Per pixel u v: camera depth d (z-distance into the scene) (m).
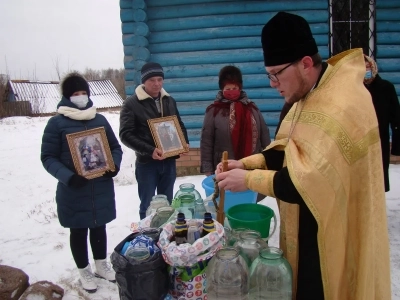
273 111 5.81
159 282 1.48
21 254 3.67
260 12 5.62
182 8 5.66
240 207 1.93
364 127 1.40
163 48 5.78
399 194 4.63
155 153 3.31
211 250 1.46
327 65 1.52
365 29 5.71
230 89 3.35
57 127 2.73
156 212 1.89
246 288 1.47
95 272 3.15
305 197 1.30
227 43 5.69
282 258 1.49
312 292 1.51
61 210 2.81
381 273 1.59
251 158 1.77
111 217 2.96
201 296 1.50
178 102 5.89
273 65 1.45
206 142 3.43
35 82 28.59
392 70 5.69
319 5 5.54
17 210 5.23
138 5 5.50
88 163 2.72
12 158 9.16
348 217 1.47
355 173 1.41
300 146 1.42
